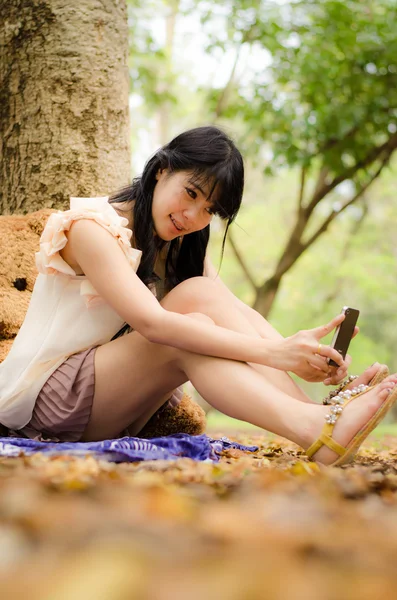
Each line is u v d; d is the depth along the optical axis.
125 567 0.82
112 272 2.30
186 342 2.22
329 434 2.13
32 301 2.58
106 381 2.39
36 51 3.68
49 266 2.42
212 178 2.38
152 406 2.65
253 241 18.20
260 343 2.26
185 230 2.50
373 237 16.84
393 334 19.41
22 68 3.69
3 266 2.90
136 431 2.71
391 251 17.61
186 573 0.83
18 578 0.79
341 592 0.78
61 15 3.68
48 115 3.65
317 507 1.31
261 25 7.58
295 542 1.02
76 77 3.68
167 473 1.71
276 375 2.39
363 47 7.17
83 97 3.68
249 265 18.44
